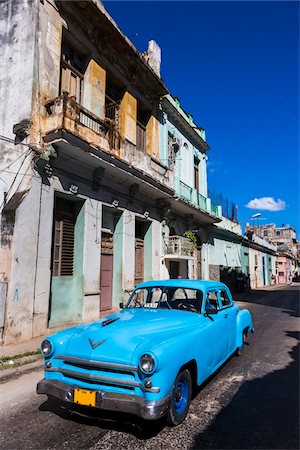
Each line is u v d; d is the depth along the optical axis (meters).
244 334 7.11
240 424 3.74
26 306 8.01
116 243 12.62
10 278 7.72
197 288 5.32
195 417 3.91
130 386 3.36
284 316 13.22
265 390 4.81
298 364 6.14
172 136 17.55
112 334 3.83
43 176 8.88
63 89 10.36
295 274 73.38
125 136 13.01
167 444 3.30
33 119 8.70
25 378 5.64
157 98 15.65
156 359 3.27
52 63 9.52
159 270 15.12
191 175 19.94
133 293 5.89
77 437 3.46
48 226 8.89
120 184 12.34
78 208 10.57
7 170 8.66
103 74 11.86
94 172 10.81
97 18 10.92
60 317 9.59
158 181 13.54
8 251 7.86
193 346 4.06
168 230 16.38
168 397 3.35
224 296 6.32
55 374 3.81
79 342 3.83
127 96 13.35
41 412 4.13
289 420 3.86
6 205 8.02
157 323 4.27
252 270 34.78
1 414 4.12
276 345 7.75
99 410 4.04
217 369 5.17
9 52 9.40
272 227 82.81
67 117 8.86
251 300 20.89
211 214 19.81
